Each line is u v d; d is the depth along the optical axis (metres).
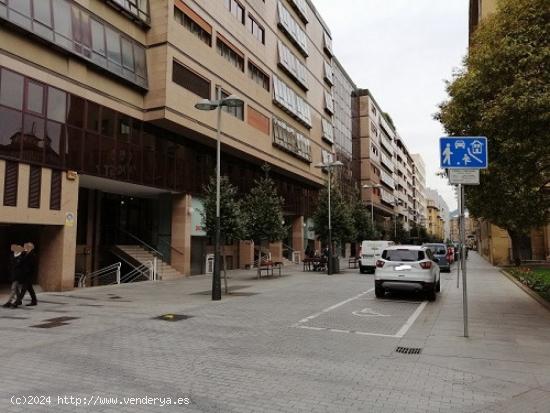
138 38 21.19
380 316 11.14
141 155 21.20
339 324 10.05
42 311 11.78
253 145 30.09
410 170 121.12
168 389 5.49
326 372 6.25
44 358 6.97
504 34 10.76
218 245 14.70
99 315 11.15
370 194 65.50
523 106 9.48
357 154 66.06
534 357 7.04
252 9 31.03
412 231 92.31
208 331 9.22
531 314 11.28
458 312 11.70
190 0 23.48
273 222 22.91
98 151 18.50
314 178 42.72
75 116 17.42
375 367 6.51
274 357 7.10
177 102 21.88
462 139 8.75
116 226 23.86
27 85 15.47
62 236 16.39
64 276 16.36
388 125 84.81
